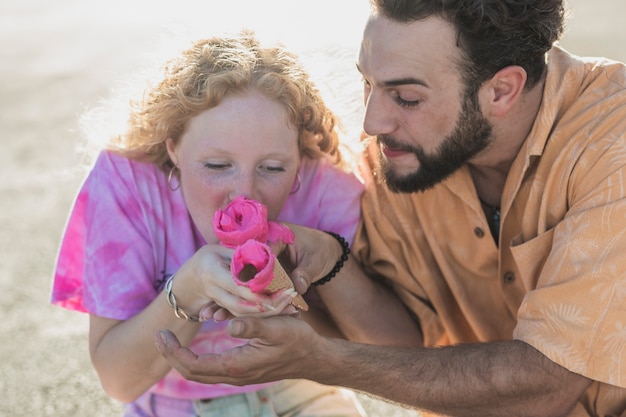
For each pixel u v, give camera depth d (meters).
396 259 3.26
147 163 2.98
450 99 2.90
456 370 2.84
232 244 2.59
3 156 7.65
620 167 2.84
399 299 3.36
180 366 2.62
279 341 2.61
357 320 3.23
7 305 5.32
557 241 2.91
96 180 2.97
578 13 10.52
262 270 2.43
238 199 2.64
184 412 3.02
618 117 2.91
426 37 2.83
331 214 3.18
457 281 3.26
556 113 2.98
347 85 3.18
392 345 3.04
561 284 2.83
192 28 2.96
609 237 2.81
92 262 2.93
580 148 2.92
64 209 6.61
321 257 2.99
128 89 3.01
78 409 4.30
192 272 2.65
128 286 2.91
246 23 3.00
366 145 3.27
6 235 6.21
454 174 3.11
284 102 2.79
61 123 8.37
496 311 3.32
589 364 2.83
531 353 2.85
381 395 2.88
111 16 12.62
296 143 2.88
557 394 2.88
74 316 5.21
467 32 2.82
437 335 3.38
